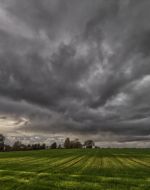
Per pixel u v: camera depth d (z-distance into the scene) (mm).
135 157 66562
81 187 17781
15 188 17141
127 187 18328
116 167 36625
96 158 61250
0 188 17094
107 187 18094
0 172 25953
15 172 25953
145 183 20156
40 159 56875
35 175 23719
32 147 175250
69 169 32344
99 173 27531
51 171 29172
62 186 18062
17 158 61344
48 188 17344
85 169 32750
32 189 16938
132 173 28062
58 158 61188
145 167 37188
